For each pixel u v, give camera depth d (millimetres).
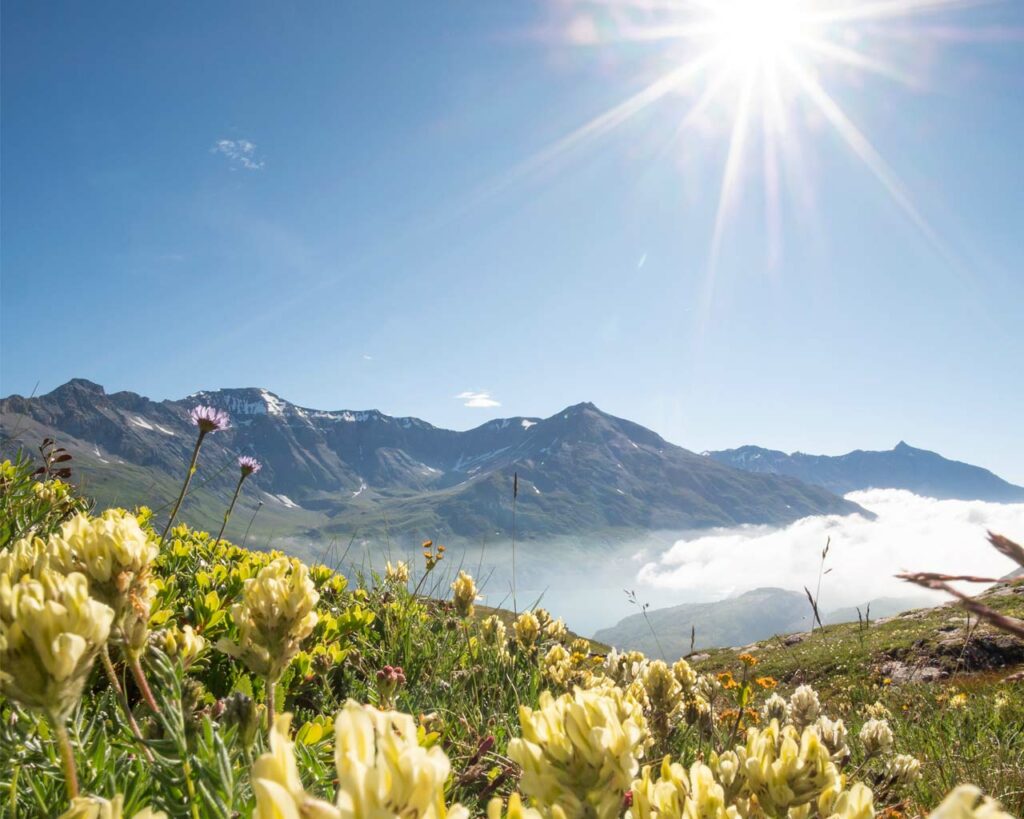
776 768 1843
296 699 4078
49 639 1516
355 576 7273
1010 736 7402
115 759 2164
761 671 26688
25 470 5586
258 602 2287
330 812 753
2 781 2014
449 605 7574
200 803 1801
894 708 10188
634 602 5465
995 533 1267
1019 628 1196
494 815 947
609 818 1378
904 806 4965
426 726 3543
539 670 6129
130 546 2189
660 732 4398
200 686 2209
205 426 5477
